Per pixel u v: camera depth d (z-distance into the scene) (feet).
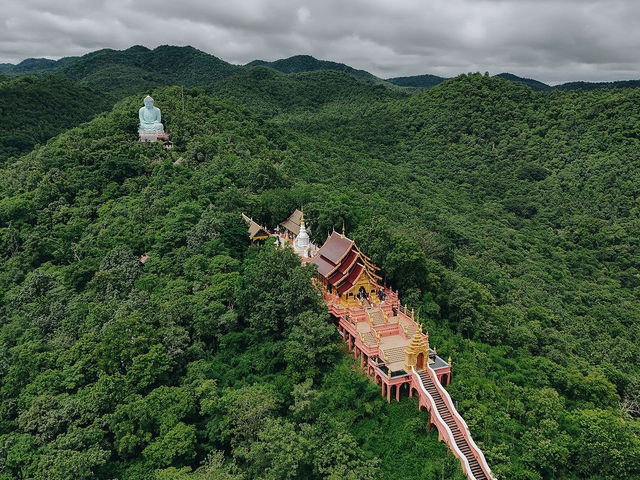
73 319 234.99
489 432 176.04
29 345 214.48
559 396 205.57
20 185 379.96
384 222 290.97
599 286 451.12
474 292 266.57
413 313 215.31
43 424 178.60
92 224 330.75
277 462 155.33
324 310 212.23
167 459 167.22
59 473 159.12
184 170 385.09
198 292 233.96
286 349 197.98
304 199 324.60
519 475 165.27
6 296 269.03
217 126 512.22
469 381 193.26
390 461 168.45
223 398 178.81
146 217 322.14
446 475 161.27
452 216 547.08
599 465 174.19
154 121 455.22
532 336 260.01
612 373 252.62
